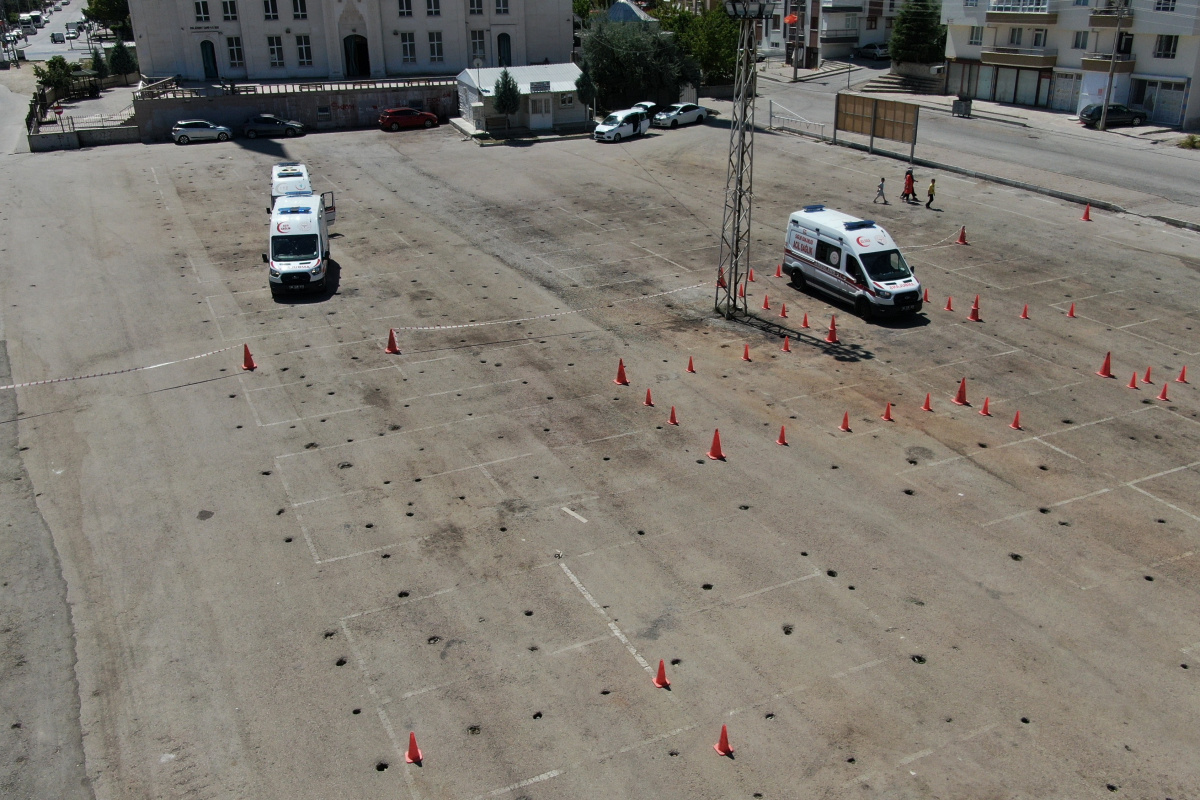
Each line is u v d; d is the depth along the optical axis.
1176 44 48.03
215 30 61.50
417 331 25.80
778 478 18.69
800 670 13.60
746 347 24.42
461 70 65.56
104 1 97.81
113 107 59.66
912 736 12.45
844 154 45.94
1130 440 20.17
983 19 57.19
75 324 26.30
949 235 33.59
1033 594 15.28
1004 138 48.38
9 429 20.70
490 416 21.19
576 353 24.55
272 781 11.84
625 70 54.84
